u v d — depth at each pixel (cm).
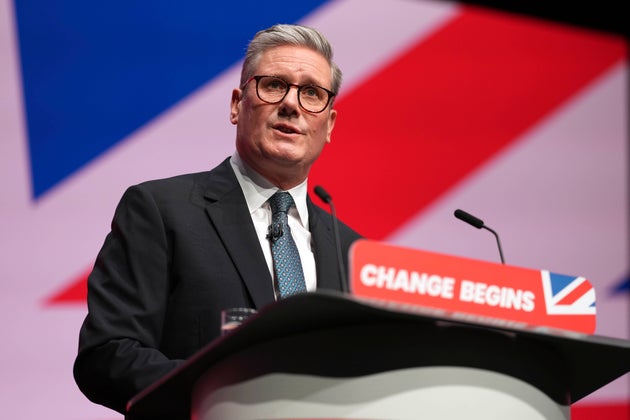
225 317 260
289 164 349
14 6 527
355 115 593
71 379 498
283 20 586
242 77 369
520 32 646
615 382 595
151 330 305
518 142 629
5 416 485
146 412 248
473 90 625
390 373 200
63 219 515
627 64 667
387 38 611
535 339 219
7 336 493
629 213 643
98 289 310
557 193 631
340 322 202
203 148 553
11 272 500
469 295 209
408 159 598
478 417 203
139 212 327
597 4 665
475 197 611
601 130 650
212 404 215
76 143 526
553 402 220
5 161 511
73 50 535
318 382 201
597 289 626
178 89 553
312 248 352
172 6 560
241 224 334
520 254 614
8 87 519
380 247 200
